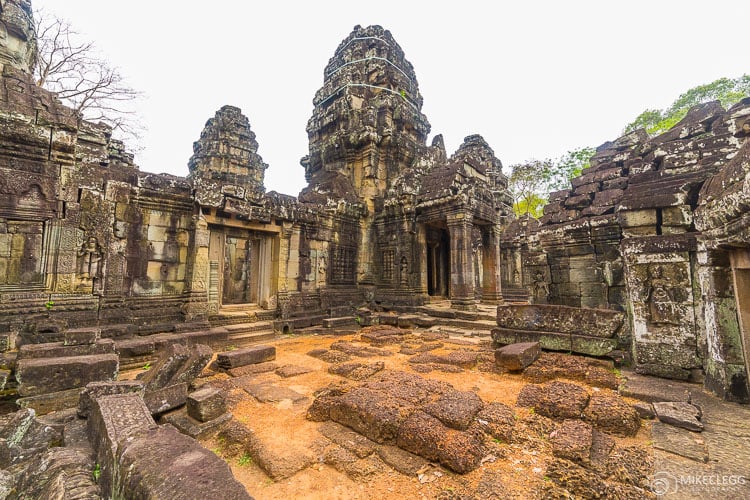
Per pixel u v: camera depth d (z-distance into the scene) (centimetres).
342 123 1900
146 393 476
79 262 816
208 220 1084
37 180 750
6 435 327
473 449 355
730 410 438
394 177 1850
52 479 283
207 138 2414
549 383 539
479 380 646
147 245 970
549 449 373
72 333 591
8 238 713
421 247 1565
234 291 2239
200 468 232
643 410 450
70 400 488
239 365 747
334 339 1136
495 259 1638
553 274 1040
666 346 586
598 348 686
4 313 682
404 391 504
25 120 731
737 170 395
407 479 335
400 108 1891
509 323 838
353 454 381
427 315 1398
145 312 938
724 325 478
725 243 438
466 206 1382
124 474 238
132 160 1564
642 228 763
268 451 377
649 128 2416
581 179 1154
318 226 1473
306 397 570
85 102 1922
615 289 837
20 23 984
